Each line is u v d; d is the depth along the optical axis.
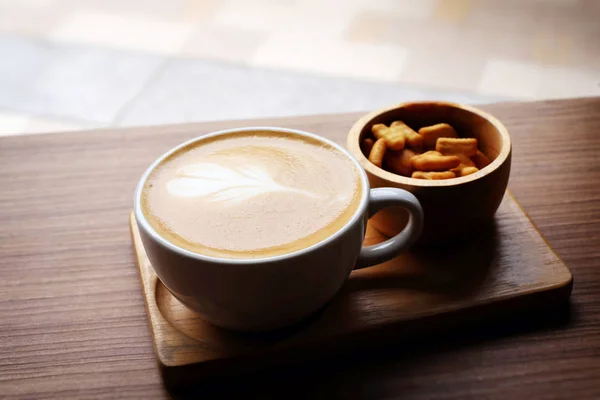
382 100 1.33
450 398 0.41
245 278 0.38
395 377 0.42
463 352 0.43
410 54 1.47
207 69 1.45
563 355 0.43
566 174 0.54
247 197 0.42
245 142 0.46
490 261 0.47
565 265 0.46
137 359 0.43
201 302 0.40
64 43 1.54
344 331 0.43
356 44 1.51
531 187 0.53
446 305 0.44
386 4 1.67
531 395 0.41
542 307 0.45
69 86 1.41
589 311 0.45
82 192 0.54
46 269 0.49
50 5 1.68
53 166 0.56
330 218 0.40
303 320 0.43
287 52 1.50
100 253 0.50
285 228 0.40
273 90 1.38
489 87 1.35
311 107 1.32
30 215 0.52
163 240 0.39
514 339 0.44
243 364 0.42
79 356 0.43
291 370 0.43
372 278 0.46
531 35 1.52
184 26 1.60
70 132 0.60
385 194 0.43
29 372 0.43
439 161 0.47
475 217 0.47
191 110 1.33
